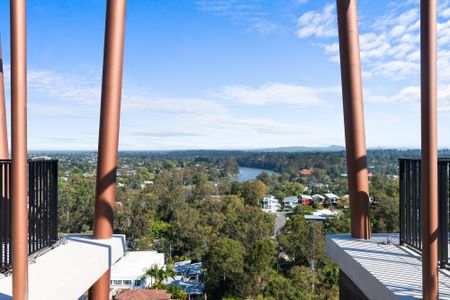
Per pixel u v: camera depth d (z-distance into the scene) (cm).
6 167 336
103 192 431
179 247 3159
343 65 424
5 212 333
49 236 400
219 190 6369
